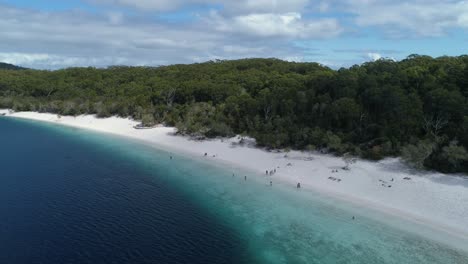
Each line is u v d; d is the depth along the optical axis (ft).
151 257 121.60
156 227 144.15
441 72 272.31
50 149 280.92
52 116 446.19
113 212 157.89
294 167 217.77
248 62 507.71
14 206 160.66
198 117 322.75
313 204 166.81
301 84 319.47
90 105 429.38
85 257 119.55
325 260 121.90
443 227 142.00
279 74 411.54
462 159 185.06
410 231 139.95
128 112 397.80
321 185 190.19
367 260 121.49
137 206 165.58
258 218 153.38
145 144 297.12
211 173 216.74
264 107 290.76
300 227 144.87
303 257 123.75
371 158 213.46
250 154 248.11
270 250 128.26
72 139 320.50
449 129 212.02
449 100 220.43
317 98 272.31
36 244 126.72
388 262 120.16
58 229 139.03
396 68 314.76
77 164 237.86
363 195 175.01
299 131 248.11
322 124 252.62
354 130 238.07
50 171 219.61
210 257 122.93
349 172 202.69
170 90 390.01
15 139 320.70
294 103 278.67
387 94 237.66
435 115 226.17
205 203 170.30
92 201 170.40
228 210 161.99
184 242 132.67
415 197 167.53
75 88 505.66
